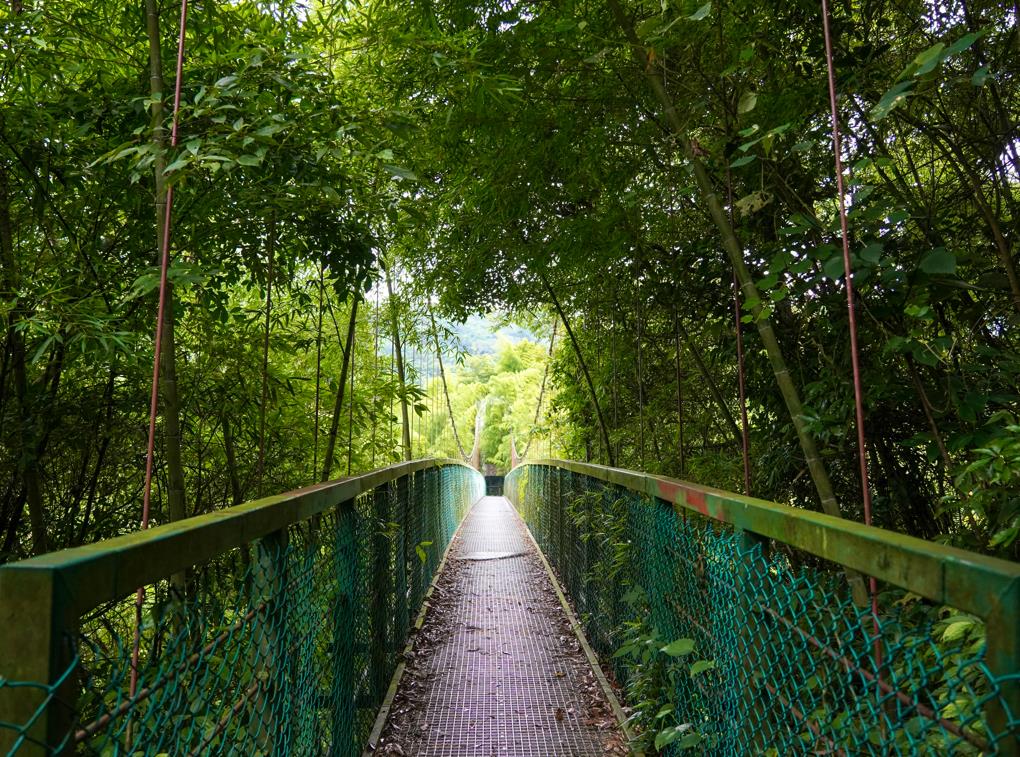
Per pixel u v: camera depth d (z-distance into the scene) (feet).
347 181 8.38
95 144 8.11
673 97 8.65
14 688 2.39
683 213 10.78
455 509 28.48
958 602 2.51
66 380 9.42
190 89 7.22
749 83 7.69
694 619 6.14
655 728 7.54
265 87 7.43
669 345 13.74
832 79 4.82
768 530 4.21
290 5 9.12
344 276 9.44
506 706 9.66
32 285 7.99
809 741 4.02
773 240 8.41
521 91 9.02
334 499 6.31
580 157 10.16
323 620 6.29
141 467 10.38
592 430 18.33
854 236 6.39
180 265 6.54
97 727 2.71
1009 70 6.89
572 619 13.62
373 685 9.02
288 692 4.94
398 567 11.42
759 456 9.49
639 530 8.38
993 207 7.70
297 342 11.19
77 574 2.53
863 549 3.13
